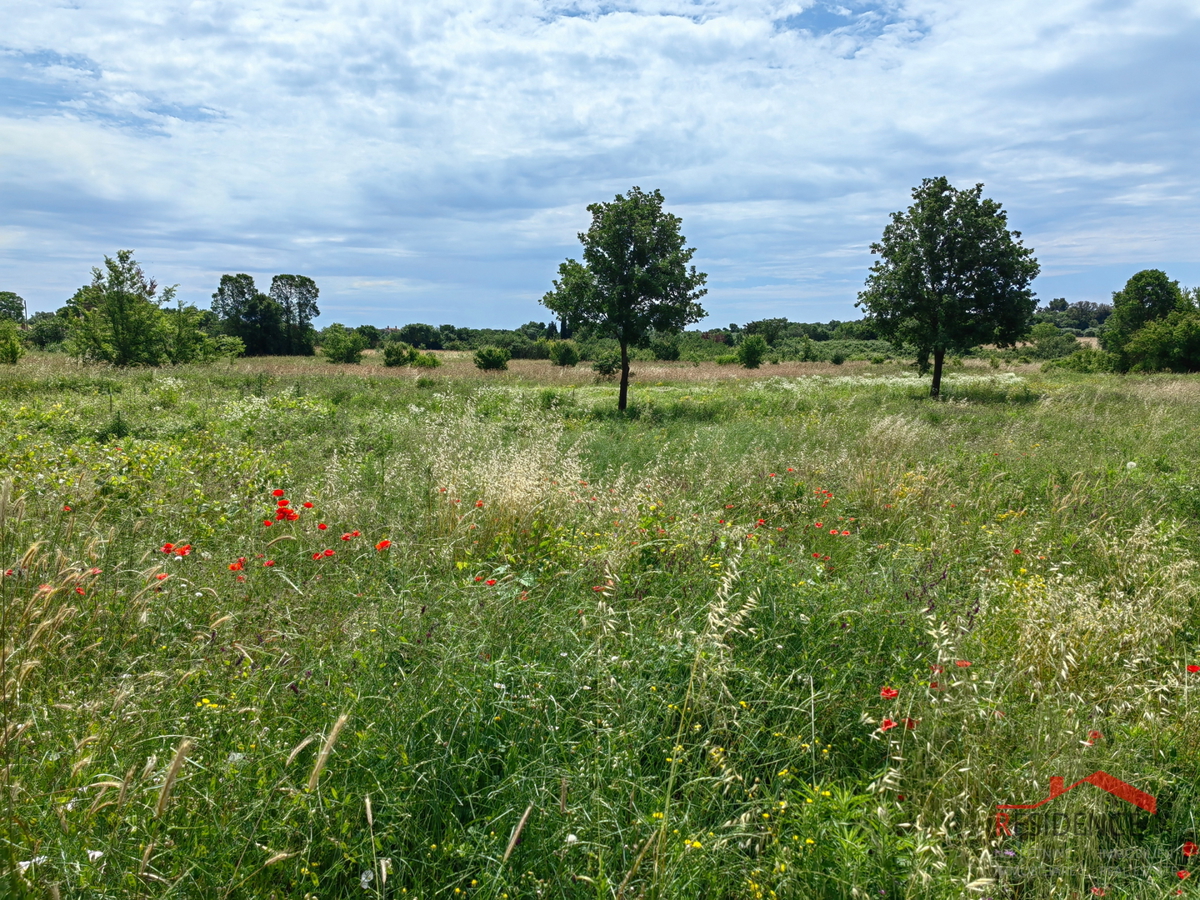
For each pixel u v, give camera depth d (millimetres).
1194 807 2631
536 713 2803
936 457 9469
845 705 3148
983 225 22172
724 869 2260
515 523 5520
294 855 1992
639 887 2090
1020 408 17750
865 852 2238
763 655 3461
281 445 9852
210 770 2342
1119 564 5031
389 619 3314
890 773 2500
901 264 22984
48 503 5363
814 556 5227
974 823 2457
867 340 74750
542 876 2207
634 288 17797
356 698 2613
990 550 5523
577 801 2387
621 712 2822
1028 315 22656
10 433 9250
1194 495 7125
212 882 1989
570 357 47469
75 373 19203
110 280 26859
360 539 4789
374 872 2074
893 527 6445
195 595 3838
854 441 10961
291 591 3859
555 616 3605
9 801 1925
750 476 7820
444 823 2379
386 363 44656
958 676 2998
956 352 23859
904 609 3873
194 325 30844
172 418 12117
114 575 3969
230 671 2906
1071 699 3094
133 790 2150
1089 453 9836
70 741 2457
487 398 18172
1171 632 3926
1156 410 14117
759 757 2885
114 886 1895
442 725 2682
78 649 3219
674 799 2605
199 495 5922
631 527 5062
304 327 79062
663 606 3953
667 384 31578
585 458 9625
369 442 10500
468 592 3758
